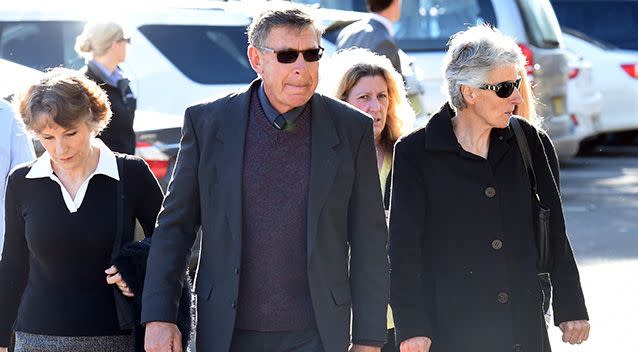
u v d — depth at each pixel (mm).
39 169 6465
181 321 6293
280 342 6062
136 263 6316
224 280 6043
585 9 25109
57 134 6305
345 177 6086
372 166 6191
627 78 23688
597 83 23719
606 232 16172
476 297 6688
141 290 6309
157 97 13961
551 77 19375
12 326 6688
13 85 10070
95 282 6422
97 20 11297
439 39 17750
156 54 14031
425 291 6758
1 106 7879
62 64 13727
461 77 6605
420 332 6621
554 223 6852
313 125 6094
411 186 6730
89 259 6410
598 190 19859
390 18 12602
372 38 12039
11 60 13703
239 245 6000
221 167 6066
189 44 14188
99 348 6410
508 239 6703
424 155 6738
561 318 6852
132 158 6594
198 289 6152
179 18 14234
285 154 6059
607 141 26375
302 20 5957
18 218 6547
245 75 14320
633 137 26266
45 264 6410
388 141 7789
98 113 6473
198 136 6172
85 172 6488
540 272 6820
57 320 6387
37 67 13703
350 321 6160
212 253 6105
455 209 6695
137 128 11133
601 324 11672
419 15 17797
